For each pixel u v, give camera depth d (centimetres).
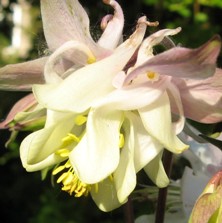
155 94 13
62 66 14
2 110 26
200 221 13
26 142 13
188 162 18
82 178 12
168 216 18
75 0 13
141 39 13
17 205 50
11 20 52
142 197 18
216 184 13
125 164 13
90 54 13
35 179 50
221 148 14
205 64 11
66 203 45
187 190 17
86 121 13
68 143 13
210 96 13
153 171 13
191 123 16
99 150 12
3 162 47
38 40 16
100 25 14
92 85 13
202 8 41
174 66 12
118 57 13
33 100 14
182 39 37
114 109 13
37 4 45
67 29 13
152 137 13
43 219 45
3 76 14
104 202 13
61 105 12
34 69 14
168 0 40
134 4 38
